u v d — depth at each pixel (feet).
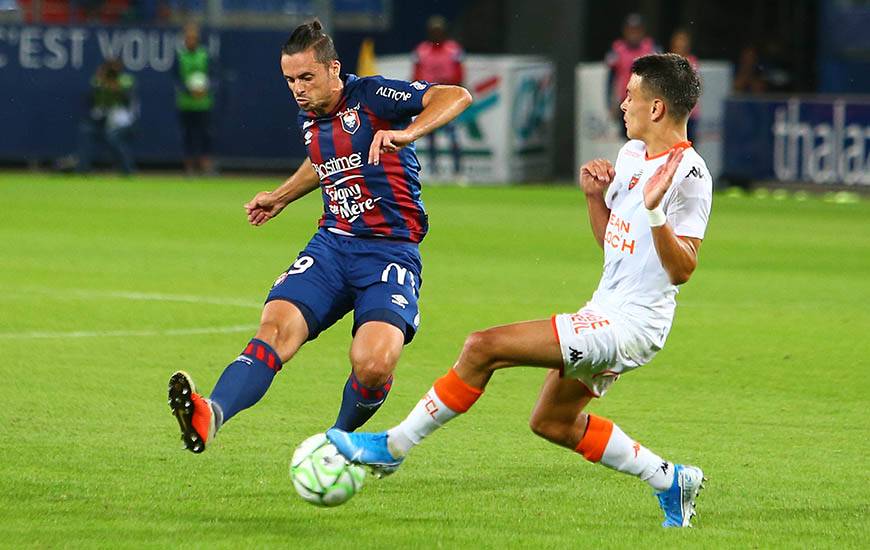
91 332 109.70
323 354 102.89
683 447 76.84
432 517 61.57
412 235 66.39
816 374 99.04
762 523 61.46
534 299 132.05
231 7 291.99
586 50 332.80
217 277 142.61
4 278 138.82
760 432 81.00
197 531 58.29
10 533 57.31
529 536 58.59
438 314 122.11
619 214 58.85
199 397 56.85
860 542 58.44
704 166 57.67
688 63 58.59
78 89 270.87
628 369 58.80
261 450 73.72
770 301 134.51
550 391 59.93
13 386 88.74
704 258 168.55
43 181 256.52
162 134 271.49
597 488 67.46
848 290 142.92
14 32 270.67
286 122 272.10
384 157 65.05
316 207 226.99
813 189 254.88
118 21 289.12
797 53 317.01
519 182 272.72
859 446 77.66
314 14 289.74
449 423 81.51
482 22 320.29
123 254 160.35
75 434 76.18
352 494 58.13
